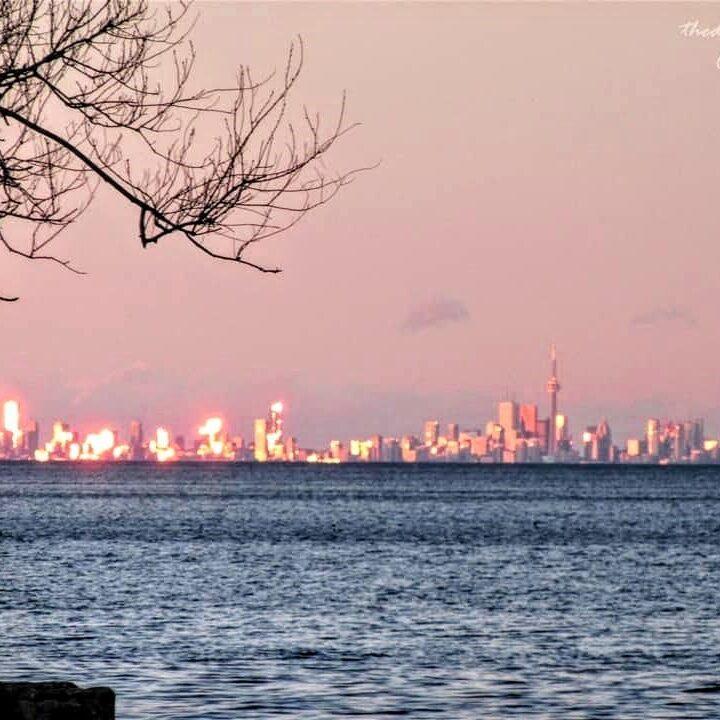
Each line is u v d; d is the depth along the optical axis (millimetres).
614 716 127125
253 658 160500
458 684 143125
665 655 164750
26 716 73562
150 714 125500
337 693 137125
